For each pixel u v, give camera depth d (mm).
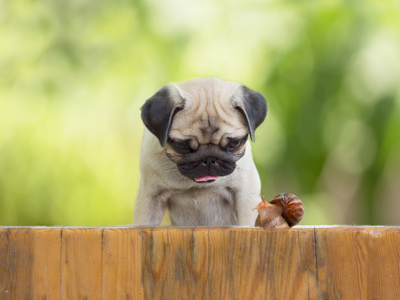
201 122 5438
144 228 4586
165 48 14156
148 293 4527
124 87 14281
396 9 13211
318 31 13570
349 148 14242
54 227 4727
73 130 14000
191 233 4523
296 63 13773
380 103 13227
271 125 13773
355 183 14922
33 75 14680
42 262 4609
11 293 4617
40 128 14062
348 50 13273
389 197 15414
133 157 13891
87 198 13852
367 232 4438
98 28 15273
